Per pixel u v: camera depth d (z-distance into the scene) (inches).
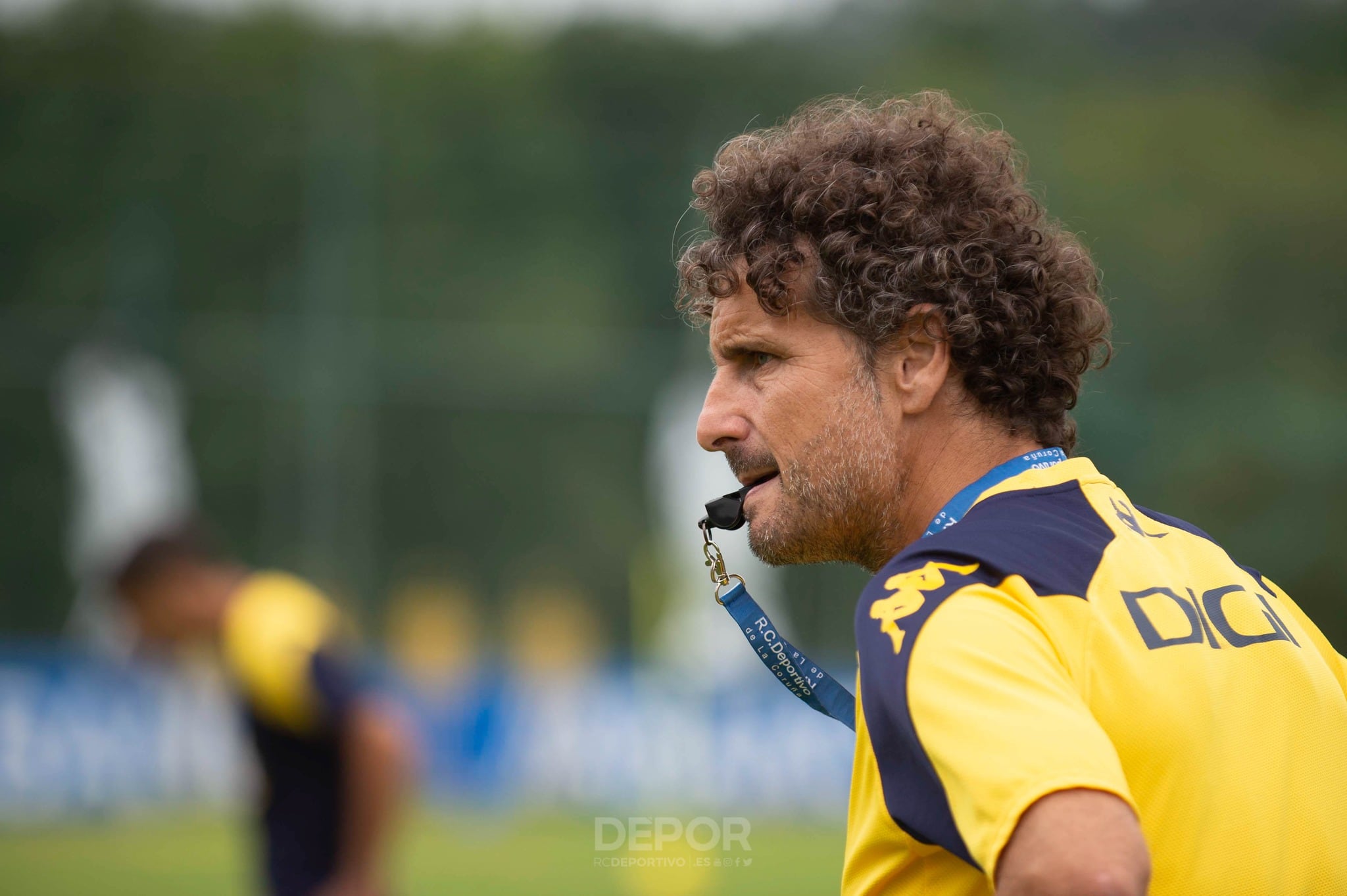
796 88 2952.8
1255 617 195.6
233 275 2330.2
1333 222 2787.9
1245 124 2881.4
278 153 2372.0
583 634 2188.7
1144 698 170.9
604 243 2509.8
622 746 1743.4
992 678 155.9
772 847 1517.0
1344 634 2377.0
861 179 209.8
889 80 2972.4
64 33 2593.5
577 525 2236.7
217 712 1614.2
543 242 2497.5
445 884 1295.5
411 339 2240.4
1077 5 3026.6
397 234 2440.9
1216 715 177.2
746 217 216.5
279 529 2164.1
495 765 1692.9
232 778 1611.7
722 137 2556.6
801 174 211.9
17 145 2359.7
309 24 2785.4
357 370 2223.2
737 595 235.0
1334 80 2967.5
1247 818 174.4
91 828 1576.0
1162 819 170.7
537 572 2220.7
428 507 2212.1
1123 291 2726.4
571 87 2888.8
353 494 2191.2
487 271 2468.0
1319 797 184.1
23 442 2107.5
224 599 480.7
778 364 214.5
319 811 462.9
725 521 227.3
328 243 2367.1
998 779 147.2
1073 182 2812.5
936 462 209.5
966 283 207.6
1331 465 2422.5
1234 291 2721.5
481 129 2511.1
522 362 2258.9
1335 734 191.2
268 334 2219.5
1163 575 189.2
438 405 2233.0
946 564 176.2
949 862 173.8
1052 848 141.8
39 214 2356.1
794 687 236.5
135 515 2110.0
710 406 222.5
